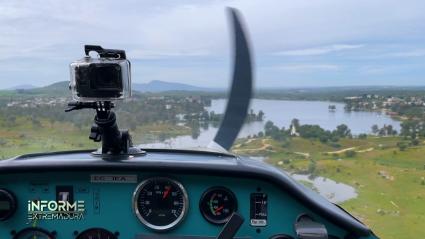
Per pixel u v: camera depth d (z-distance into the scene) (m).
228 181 0.62
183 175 0.62
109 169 0.61
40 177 0.63
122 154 0.64
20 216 0.64
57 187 0.63
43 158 0.65
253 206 0.62
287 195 0.61
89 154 0.68
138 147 0.68
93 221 0.63
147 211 0.62
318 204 0.61
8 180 0.63
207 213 0.62
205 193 0.62
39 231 0.64
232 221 0.56
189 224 0.62
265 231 0.62
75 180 0.63
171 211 0.62
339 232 0.62
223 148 0.69
